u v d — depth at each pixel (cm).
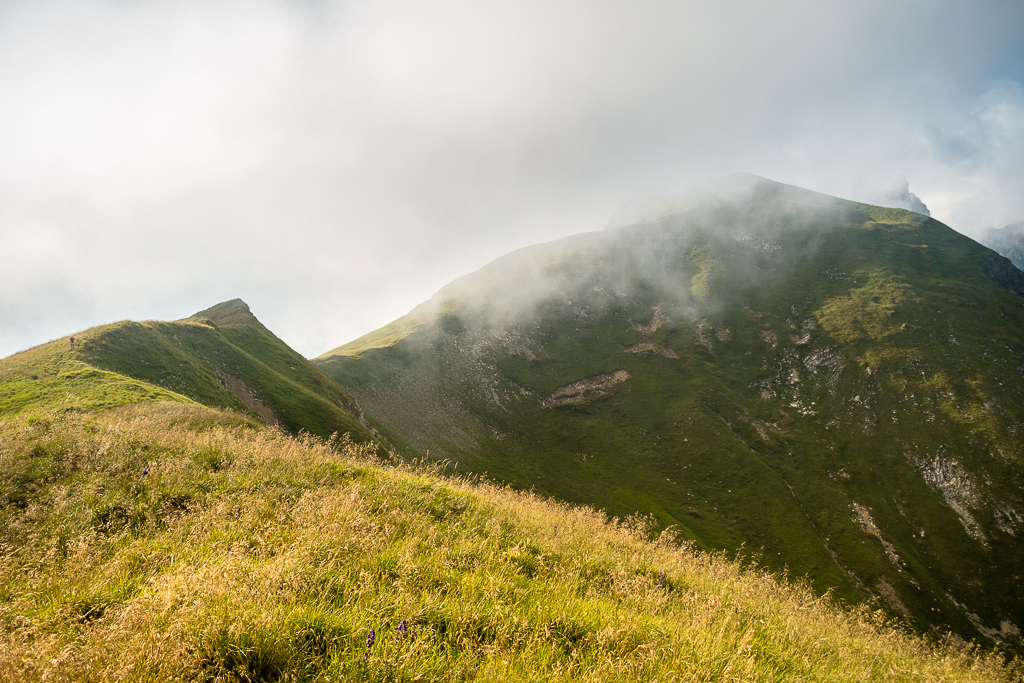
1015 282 19888
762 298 19400
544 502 1402
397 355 16850
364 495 925
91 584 568
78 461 1030
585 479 12669
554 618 564
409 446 12050
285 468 1068
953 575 9781
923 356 14812
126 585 567
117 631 428
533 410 15488
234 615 434
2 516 806
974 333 15288
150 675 377
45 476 970
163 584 525
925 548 10375
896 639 1009
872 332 16138
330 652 429
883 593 9244
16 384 3509
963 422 12800
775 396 15475
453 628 505
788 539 10488
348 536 667
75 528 766
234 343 9588
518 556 775
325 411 8356
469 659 454
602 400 15775
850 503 11438
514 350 17562
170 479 944
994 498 10981
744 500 11656
